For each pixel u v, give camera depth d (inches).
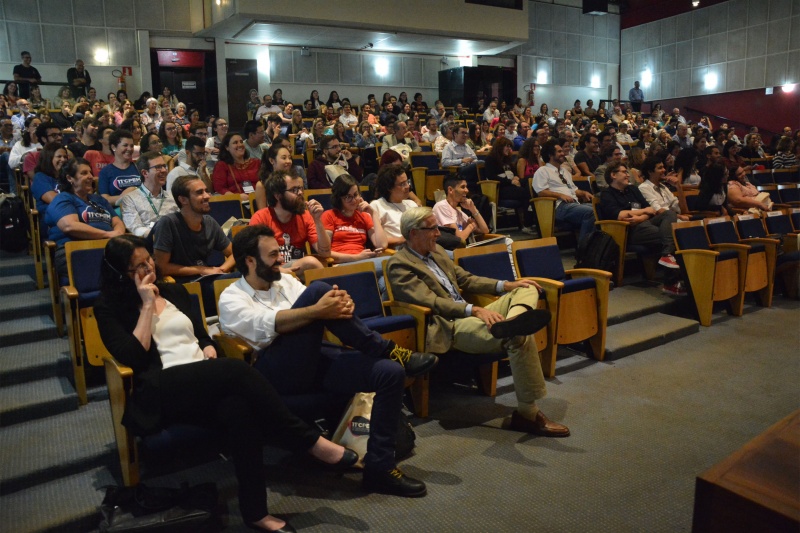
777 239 211.5
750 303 207.6
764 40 635.5
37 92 423.8
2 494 91.4
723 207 236.1
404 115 508.7
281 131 383.6
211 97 561.3
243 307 97.5
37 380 121.0
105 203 152.5
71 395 113.6
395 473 93.7
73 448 99.7
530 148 254.5
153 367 88.6
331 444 93.0
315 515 88.2
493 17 585.0
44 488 93.2
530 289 120.9
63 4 497.4
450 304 116.7
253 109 496.4
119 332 88.4
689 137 449.4
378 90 639.8
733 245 189.2
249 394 84.0
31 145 228.8
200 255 132.5
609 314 173.0
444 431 114.8
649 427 116.0
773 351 158.2
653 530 84.4
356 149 319.6
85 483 94.7
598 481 97.0
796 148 387.5
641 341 158.2
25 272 170.4
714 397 129.9
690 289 182.9
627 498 92.3
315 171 230.8
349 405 101.6
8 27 482.6
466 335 113.8
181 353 92.0
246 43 565.0
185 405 83.7
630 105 685.3
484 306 133.1
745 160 352.2
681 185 241.0
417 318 117.6
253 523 82.7
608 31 768.3
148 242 129.0
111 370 89.6
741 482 43.9
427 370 96.8
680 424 117.3
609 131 327.3
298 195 139.7
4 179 241.8
